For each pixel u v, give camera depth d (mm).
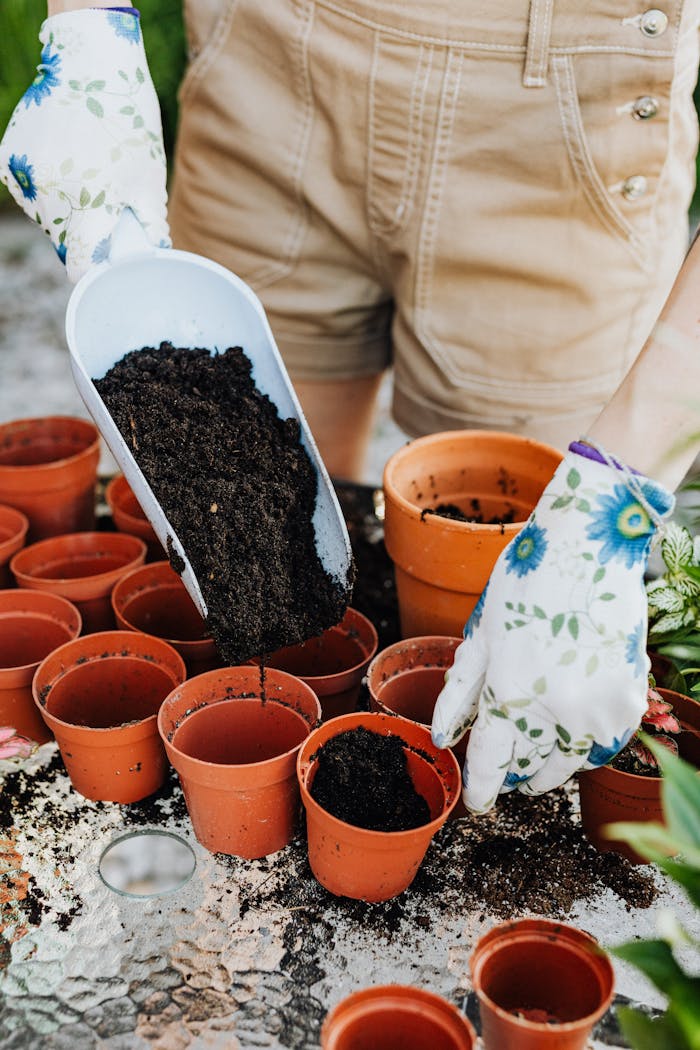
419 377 1673
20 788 1273
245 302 1255
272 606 1166
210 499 1178
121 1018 976
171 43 2990
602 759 1066
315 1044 958
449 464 1497
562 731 1021
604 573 993
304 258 1648
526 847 1198
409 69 1350
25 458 1821
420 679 1335
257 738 1274
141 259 1229
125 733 1173
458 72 1332
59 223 1222
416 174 1440
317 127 1491
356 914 1102
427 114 1377
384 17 1324
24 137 1219
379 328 1801
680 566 1294
